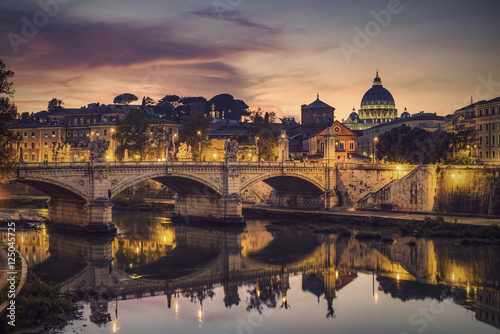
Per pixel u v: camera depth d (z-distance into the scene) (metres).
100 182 114.25
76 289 74.31
